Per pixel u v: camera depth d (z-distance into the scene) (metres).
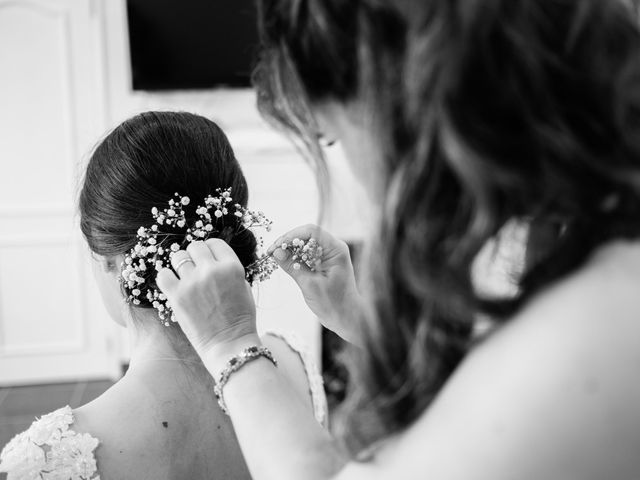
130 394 0.99
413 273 0.59
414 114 0.56
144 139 0.99
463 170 0.54
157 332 1.01
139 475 0.96
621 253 0.59
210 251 0.84
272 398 0.74
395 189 0.59
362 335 0.65
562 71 0.55
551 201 0.56
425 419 0.61
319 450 0.70
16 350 4.03
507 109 0.55
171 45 3.82
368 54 0.59
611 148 0.56
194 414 1.01
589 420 0.54
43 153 3.91
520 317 0.60
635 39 0.58
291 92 0.67
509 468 0.55
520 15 0.55
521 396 0.56
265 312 3.35
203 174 1.00
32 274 3.99
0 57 3.80
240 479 1.04
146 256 0.97
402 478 0.60
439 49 0.54
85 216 1.02
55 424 0.94
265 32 0.67
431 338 0.61
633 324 0.55
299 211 3.75
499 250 0.66
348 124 0.68
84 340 4.09
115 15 3.95
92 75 3.91
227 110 4.08
